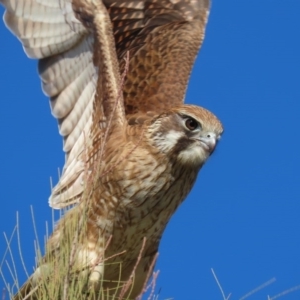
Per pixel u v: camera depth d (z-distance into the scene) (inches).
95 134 615.8
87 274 490.0
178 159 602.9
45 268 463.8
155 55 700.7
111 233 593.9
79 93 631.8
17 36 637.3
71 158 627.5
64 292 452.1
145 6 725.3
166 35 719.7
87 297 493.0
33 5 637.3
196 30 730.2
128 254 601.0
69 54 632.4
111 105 608.1
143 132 586.6
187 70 697.0
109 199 593.0
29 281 489.1
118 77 609.0
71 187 618.5
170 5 740.0
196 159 606.2
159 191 599.2
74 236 475.5
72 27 626.5
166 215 610.9
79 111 631.2
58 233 515.8
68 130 634.2
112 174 592.1
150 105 663.8
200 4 749.3
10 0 636.7
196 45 719.7
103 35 612.7
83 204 500.1
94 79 624.1
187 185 616.7
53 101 639.8
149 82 677.9
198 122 602.9
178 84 682.2
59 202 617.9
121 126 605.3
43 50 636.7
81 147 625.9
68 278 453.7
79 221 482.3
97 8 618.8
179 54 705.6
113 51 612.7
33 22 637.9
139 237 601.6
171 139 601.0
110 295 594.9
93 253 586.6
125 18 717.9
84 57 626.2
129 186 592.1
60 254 463.8
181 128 602.5
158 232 610.2
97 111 617.9
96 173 512.1
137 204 595.2
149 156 596.4
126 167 592.7
